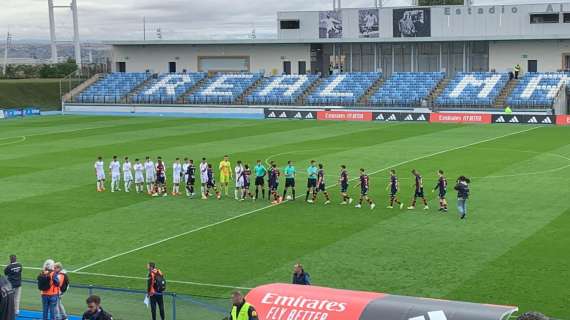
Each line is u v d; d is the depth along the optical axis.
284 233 37.56
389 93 102.25
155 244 36.16
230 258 33.53
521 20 104.69
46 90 121.88
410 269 31.17
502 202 43.44
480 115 87.12
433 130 80.25
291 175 45.41
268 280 30.31
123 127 86.69
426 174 53.03
